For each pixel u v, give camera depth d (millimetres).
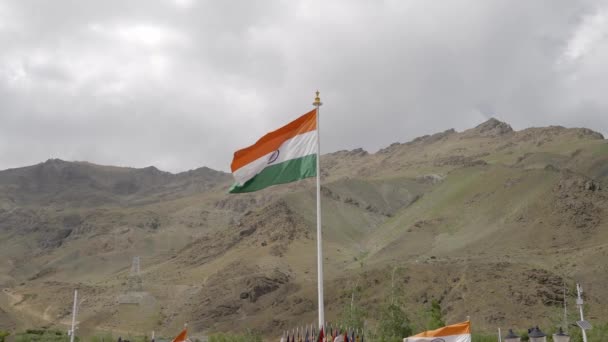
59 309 185000
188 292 187125
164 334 152500
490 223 186750
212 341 114688
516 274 126500
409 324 91500
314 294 148250
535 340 28719
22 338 123562
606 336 71250
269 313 150500
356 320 90812
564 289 109188
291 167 28188
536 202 178000
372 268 158250
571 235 155125
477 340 78312
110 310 177250
